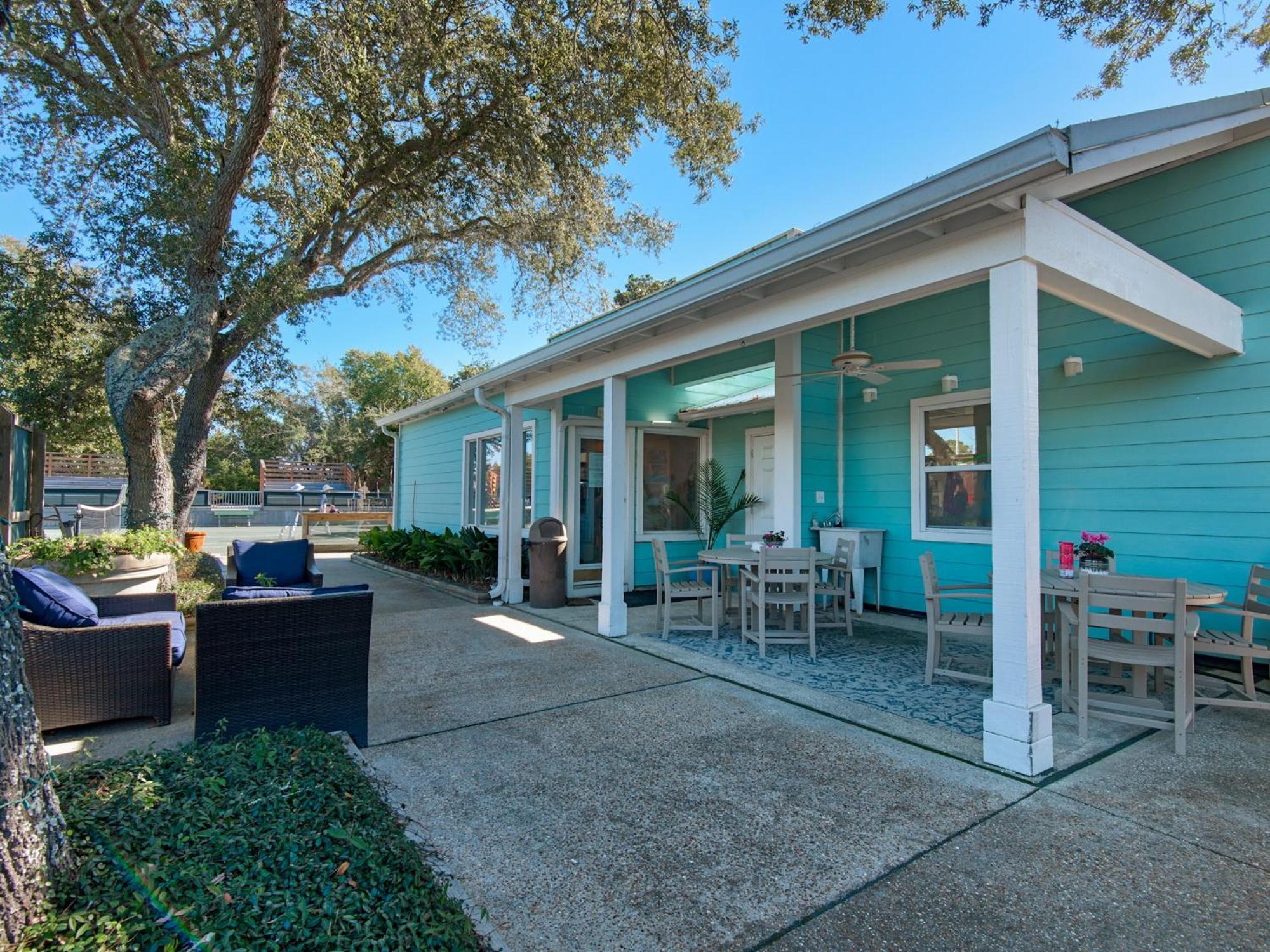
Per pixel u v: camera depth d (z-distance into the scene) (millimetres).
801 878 2154
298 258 7754
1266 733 3475
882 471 6957
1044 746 2979
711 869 2209
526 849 2322
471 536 8914
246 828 1932
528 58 6988
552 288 10461
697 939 1858
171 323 6820
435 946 1610
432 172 8227
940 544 6434
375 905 1694
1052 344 5391
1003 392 3002
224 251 7062
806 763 3082
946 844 2365
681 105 7387
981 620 4422
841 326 7289
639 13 6570
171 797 2082
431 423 12844
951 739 3367
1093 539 4223
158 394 6289
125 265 7512
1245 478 4395
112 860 1695
